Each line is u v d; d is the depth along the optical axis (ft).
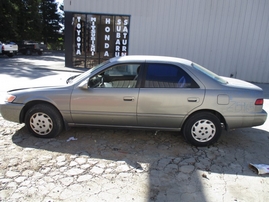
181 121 12.00
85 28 40.93
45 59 70.79
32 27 111.96
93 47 41.63
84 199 7.79
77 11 40.14
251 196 8.33
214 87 11.76
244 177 9.53
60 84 12.61
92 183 8.70
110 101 11.82
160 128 12.31
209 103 11.61
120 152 11.34
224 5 36.32
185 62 12.42
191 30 37.93
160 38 38.96
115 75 12.10
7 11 91.56
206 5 36.70
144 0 37.96
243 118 11.80
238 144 12.85
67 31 41.50
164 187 8.66
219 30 37.37
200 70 12.23
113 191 8.28
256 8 35.73
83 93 11.93
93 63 42.34
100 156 10.85
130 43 40.09
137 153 11.32
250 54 37.55
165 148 12.00
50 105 12.31
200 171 9.87
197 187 8.73
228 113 11.72
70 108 12.07
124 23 39.50
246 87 12.13
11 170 9.34
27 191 8.07
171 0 37.27
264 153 11.86
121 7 38.88
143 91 11.73
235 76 38.70
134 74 12.03
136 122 12.17
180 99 11.64
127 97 11.73
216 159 10.98
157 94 11.64
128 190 8.38
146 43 39.55
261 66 37.70
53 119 12.29
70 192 8.11
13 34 97.35
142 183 8.84
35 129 12.47
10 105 12.39
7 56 75.41
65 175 9.14
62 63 56.13
